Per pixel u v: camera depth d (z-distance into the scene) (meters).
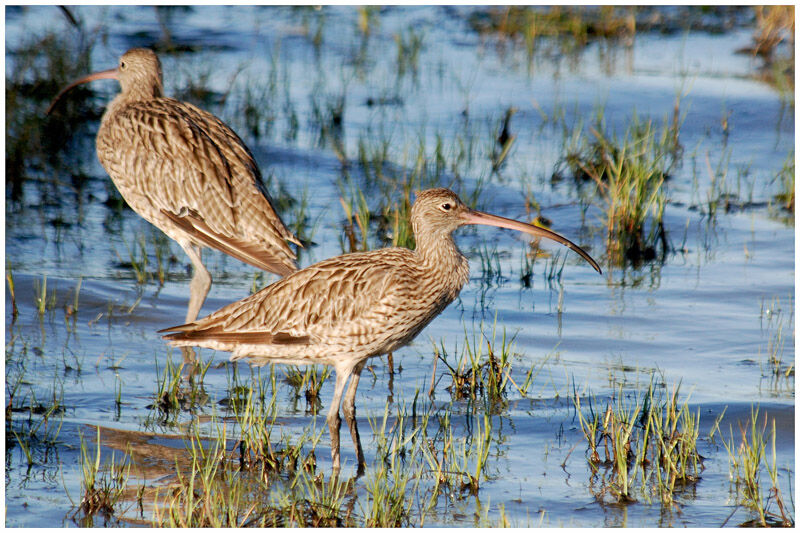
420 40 25.62
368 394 10.99
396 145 19.14
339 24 27.27
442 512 8.60
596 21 27.36
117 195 16.86
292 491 8.89
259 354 10.02
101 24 24.83
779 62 24.48
